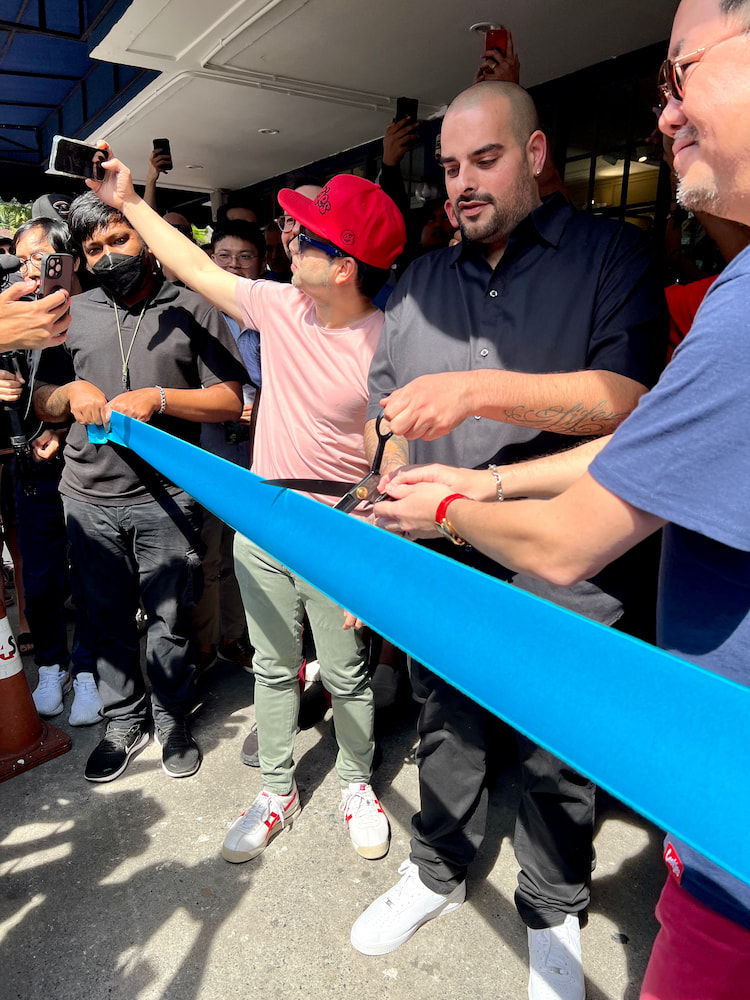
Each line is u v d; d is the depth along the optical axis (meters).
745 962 1.01
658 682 0.61
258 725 2.37
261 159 7.16
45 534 3.10
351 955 1.98
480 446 1.71
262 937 2.03
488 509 1.00
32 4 4.18
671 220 2.84
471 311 1.69
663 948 1.11
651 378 1.56
